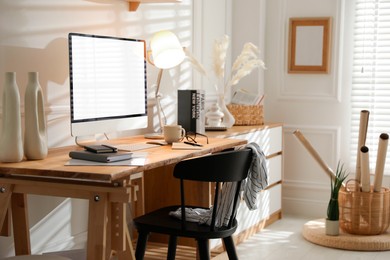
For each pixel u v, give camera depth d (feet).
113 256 11.35
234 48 16.14
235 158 8.61
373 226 13.15
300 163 16.12
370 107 15.38
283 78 16.14
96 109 9.74
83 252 10.32
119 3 11.66
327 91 15.72
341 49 15.51
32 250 9.91
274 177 15.02
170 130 10.57
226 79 15.85
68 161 8.40
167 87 13.44
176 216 9.30
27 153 8.51
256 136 13.93
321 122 15.88
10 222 8.77
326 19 15.46
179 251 11.98
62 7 10.21
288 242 13.51
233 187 8.96
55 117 10.19
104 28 11.27
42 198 10.09
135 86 10.82
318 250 12.92
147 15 12.58
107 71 9.99
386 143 12.95
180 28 13.80
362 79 15.42
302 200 16.14
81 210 11.05
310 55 15.75
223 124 13.96
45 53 9.92
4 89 8.27
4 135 8.26
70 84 9.11
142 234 9.08
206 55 14.93
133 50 10.73
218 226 8.96
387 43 15.14
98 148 8.69
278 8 16.01
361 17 15.31
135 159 8.60
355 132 15.58
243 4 15.99
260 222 14.42
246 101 15.28
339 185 13.17
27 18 9.51
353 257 12.42
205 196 11.09
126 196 7.72
